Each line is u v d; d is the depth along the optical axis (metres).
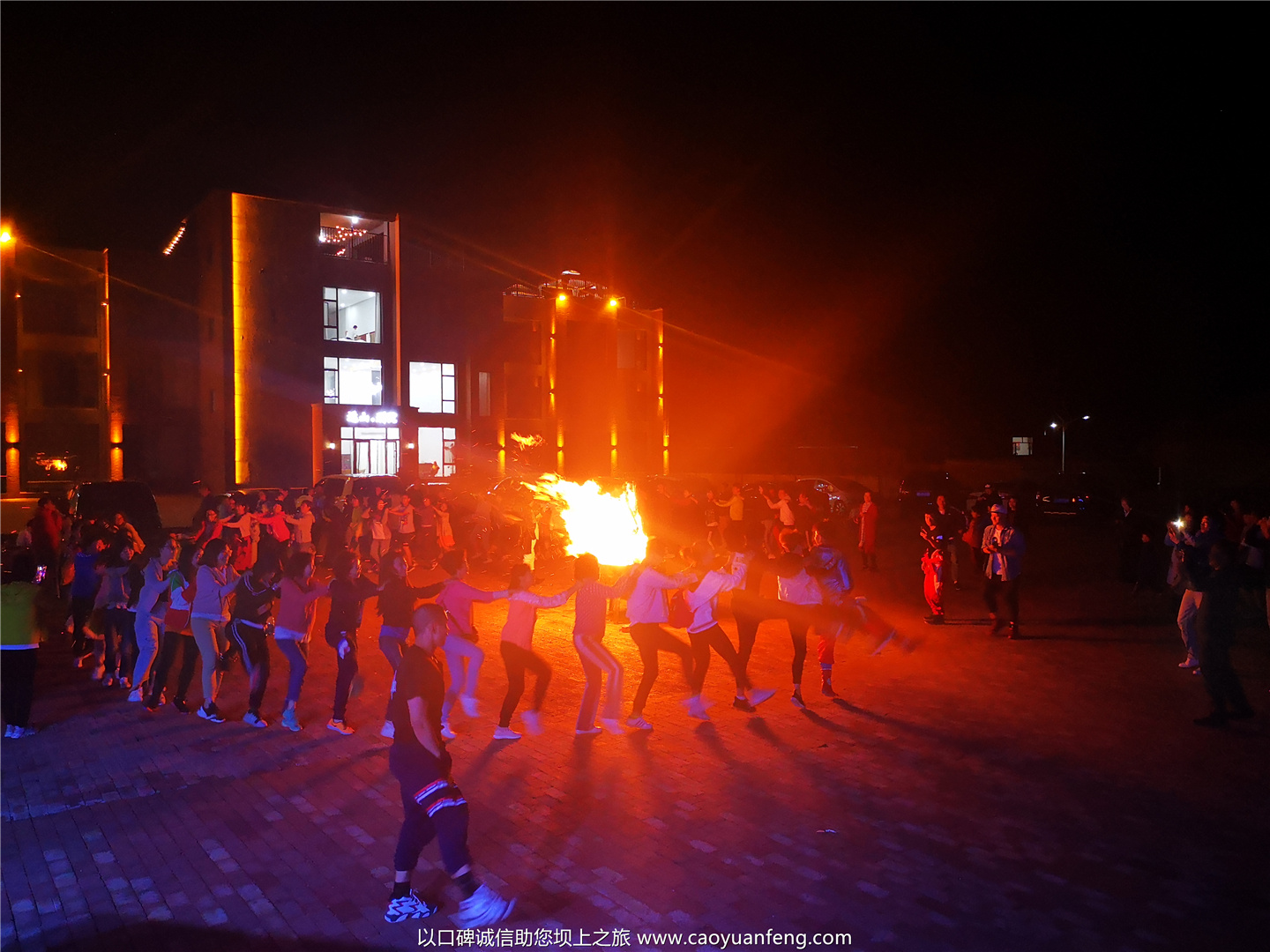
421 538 19.72
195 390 40.50
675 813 6.00
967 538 16.22
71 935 4.59
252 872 5.27
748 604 8.52
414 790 4.60
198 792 6.58
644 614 7.92
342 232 38.97
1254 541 10.30
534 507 21.25
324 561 18.86
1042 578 17.67
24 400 39.00
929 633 12.24
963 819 5.86
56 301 39.91
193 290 39.72
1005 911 4.66
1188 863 5.18
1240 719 8.04
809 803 6.16
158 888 5.09
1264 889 4.86
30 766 7.16
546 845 5.50
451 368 40.53
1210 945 4.32
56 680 10.10
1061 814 5.93
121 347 40.62
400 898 4.64
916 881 5.00
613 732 7.81
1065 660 10.52
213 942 4.49
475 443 40.88
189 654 8.73
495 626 13.29
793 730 7.86
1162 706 8.54
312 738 7.85
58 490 39.31
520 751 7.30
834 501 29.97
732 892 4.90
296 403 36.94
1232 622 7.80
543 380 43.56
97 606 10.00
